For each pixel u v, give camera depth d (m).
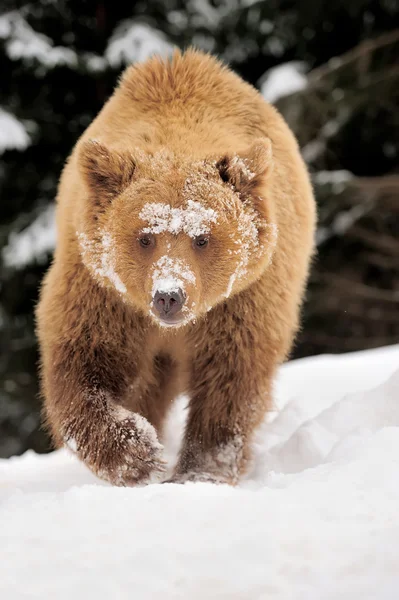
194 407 9.91
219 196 8.62
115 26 34.16
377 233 32.38
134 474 8.72
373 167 34.00
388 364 14.09
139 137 9.45
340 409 9.09
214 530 5.55
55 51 30.39
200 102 10.07
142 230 8.50
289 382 13.67
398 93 30.39
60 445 9.74
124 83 10.65
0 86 31.64
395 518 5.52
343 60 30.22
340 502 5.83
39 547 5.50
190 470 9.59
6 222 33.19
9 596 5.03
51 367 9.48
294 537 5.36
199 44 35.31
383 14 34.06
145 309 8.79
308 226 10.72
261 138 9.00
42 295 10.20
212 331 9.51
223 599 4.92
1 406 33.34
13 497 6.92
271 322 9.59
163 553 5.31
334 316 33.31
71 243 9.42
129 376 9.70
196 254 8.56
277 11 34.22
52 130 32.16
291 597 4.86
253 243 8.87
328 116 31.38
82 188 9.18
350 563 5.06
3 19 30.25
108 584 5.07
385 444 6.69
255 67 37.22
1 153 29.75
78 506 6.07
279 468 9.05
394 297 31.42
